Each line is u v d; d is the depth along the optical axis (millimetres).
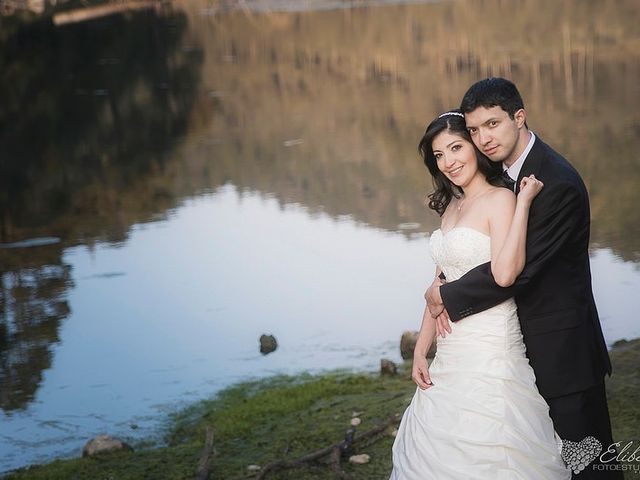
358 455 4391
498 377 3314
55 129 16391
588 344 3324
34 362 6453
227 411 5316
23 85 20953
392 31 25500
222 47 25250
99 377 6102
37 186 12469
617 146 11945
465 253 3344
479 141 3328
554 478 3312
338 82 19516
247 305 7426
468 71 19359
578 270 3334
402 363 5961
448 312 3318
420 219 9766
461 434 3316
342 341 6492
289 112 16781
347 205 10570
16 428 5395
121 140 15305
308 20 29094
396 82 18875
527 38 22688
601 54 20016
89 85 20766
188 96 19047
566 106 14914
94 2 34000
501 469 3270
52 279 8398
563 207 3227
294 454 4527
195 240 9539
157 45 26141
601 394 3389
